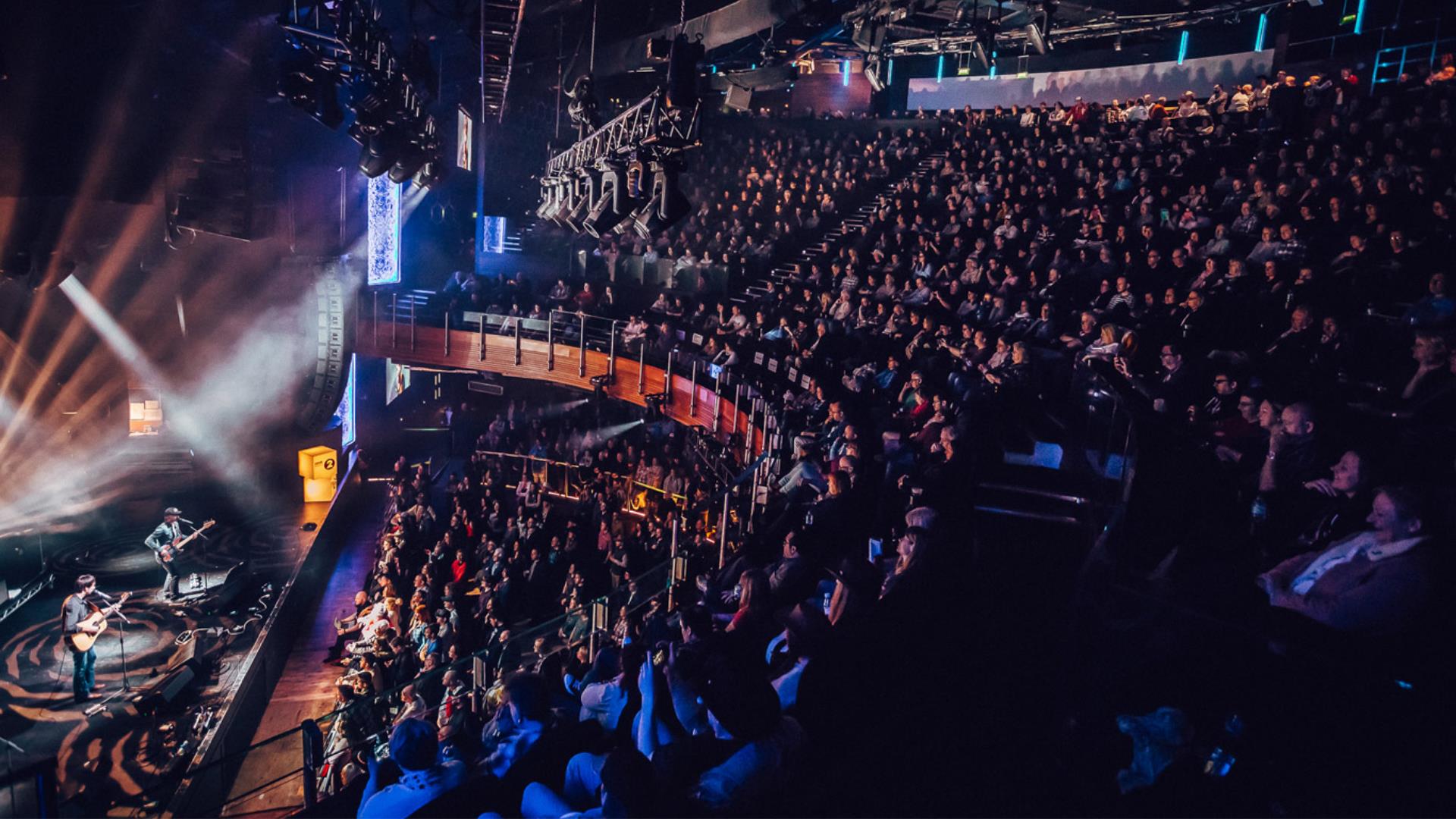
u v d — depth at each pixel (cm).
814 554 746
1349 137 1758
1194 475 562
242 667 1555
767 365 1806
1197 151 1994
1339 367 934
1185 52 2883
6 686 1538
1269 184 1673
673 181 1171
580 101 1491
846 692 504
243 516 2439
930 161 2769
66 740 1353
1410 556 414
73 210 1485
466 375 2994
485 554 1788
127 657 1650
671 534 1511
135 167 1515
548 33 1941
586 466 2186
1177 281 1445
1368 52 2414
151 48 1477
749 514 1166
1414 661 404
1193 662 465
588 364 2386
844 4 1391
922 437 1031
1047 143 2511
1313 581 457
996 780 438
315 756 769
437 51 2491
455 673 970
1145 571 525
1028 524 785
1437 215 1220
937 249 1994
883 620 568
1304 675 420
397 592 1673
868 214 2656
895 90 3431
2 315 2256
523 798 457
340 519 2352
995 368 1210
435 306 2555
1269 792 385
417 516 2016
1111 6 2333
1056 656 555
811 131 3259
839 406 1217
